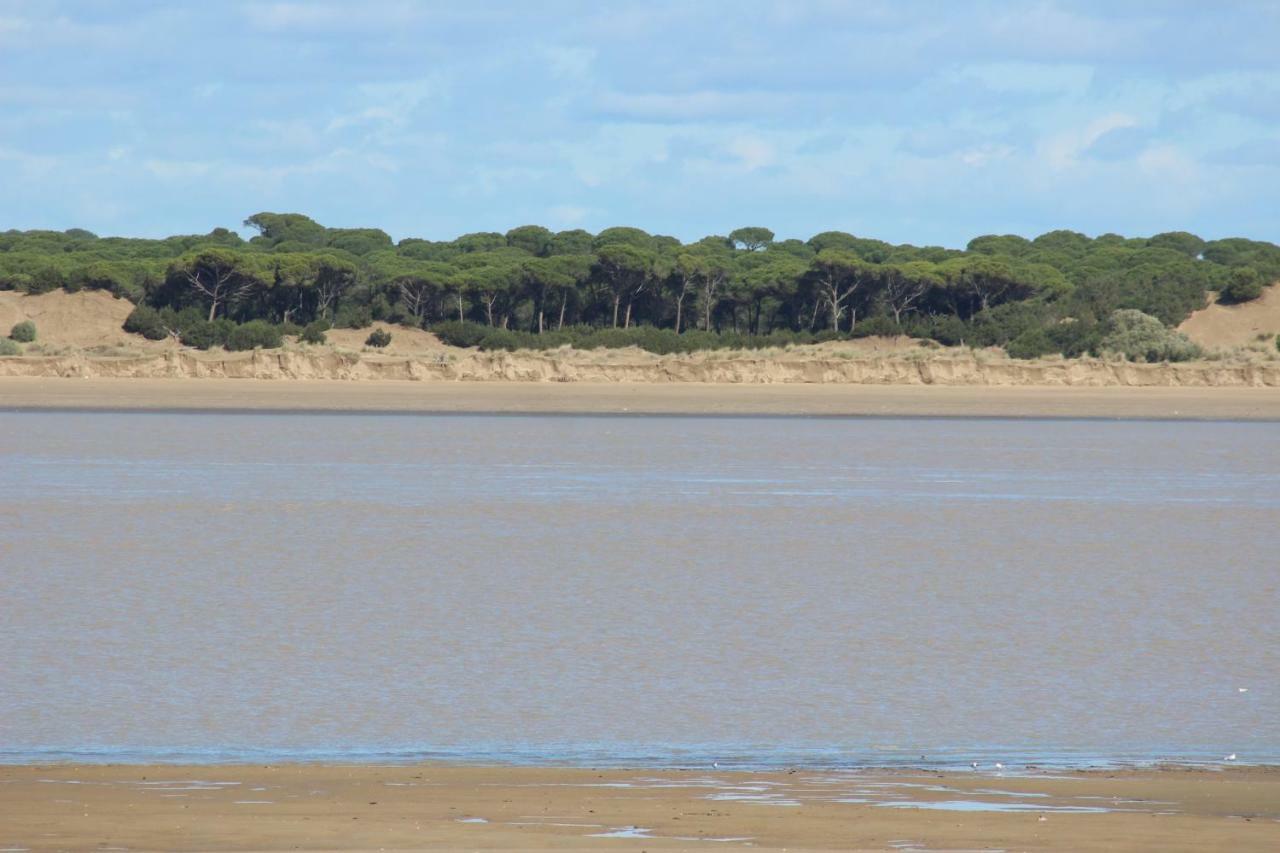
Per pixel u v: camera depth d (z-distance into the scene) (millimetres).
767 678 80438
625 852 45500
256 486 192250
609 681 79375
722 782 57031
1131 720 71000
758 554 133625
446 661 84500
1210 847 46812
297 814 50406
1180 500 185625
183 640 90250
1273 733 68312
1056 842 47375
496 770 59188
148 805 51656
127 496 179250
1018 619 100812
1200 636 94812
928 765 61438
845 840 47469
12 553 129875
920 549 138375
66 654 85500
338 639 91062
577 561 128125
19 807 51156
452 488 191875
